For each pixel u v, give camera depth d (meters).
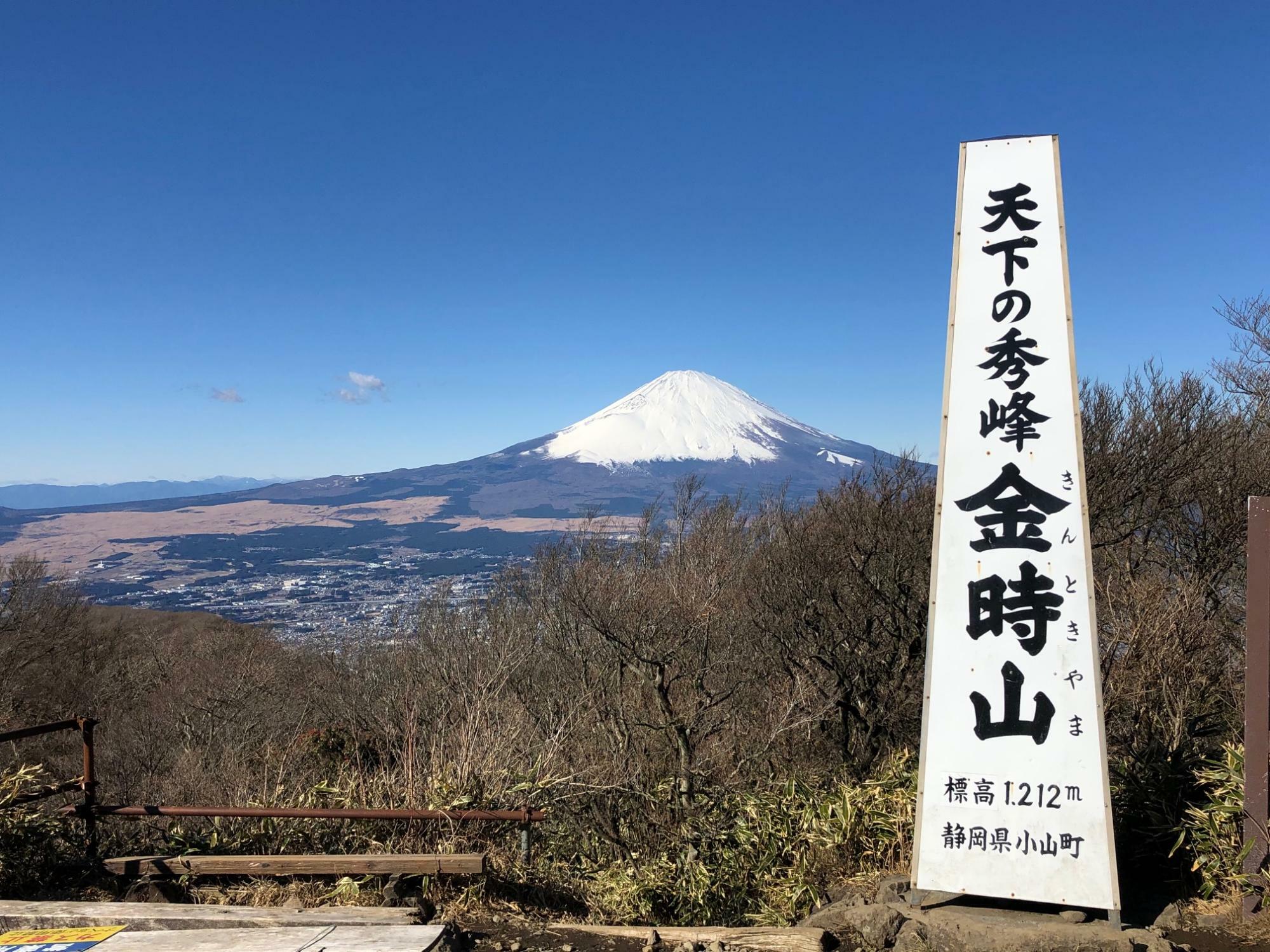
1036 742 4.29
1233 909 4.35
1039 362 4.52
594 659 9.93
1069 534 4.37
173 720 17.38
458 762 5.93
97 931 4.17
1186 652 6.50
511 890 5.16
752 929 4.47
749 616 10.64
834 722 9.43
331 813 5.05
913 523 9.88
